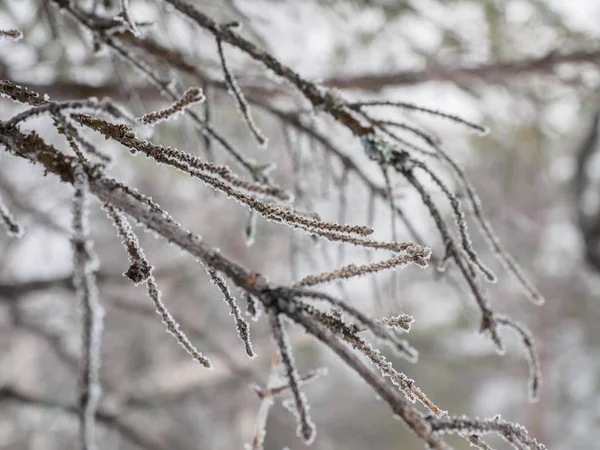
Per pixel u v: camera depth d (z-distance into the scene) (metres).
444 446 0.77
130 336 9.98
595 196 5.93
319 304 0.94
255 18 2.82
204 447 8.86
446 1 3.31
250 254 7.64
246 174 2.54
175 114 0.94
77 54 3.00
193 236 0.86
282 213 0.91
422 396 0.94
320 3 3.31
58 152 0.88
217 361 6.92
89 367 0.73
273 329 0.83
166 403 6.25
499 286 9.98
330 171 2.42
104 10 2.26
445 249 1.54
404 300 10.88
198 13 1.57
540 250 9.44
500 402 12.10
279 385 1.42
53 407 4.11
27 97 0.98
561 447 11.43
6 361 7.09
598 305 10.38
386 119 1.65
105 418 4.44
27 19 2.85
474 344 10.85
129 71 2.78
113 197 0.86
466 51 3.47
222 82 2.28
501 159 4.41
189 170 0.92
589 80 3.36
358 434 13.72
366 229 0.89
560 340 11.09
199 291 7.18
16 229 0.94
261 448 1.36
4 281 3.62
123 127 0.93
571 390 11.80
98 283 4.06
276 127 4.41
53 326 6.17
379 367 0.91
